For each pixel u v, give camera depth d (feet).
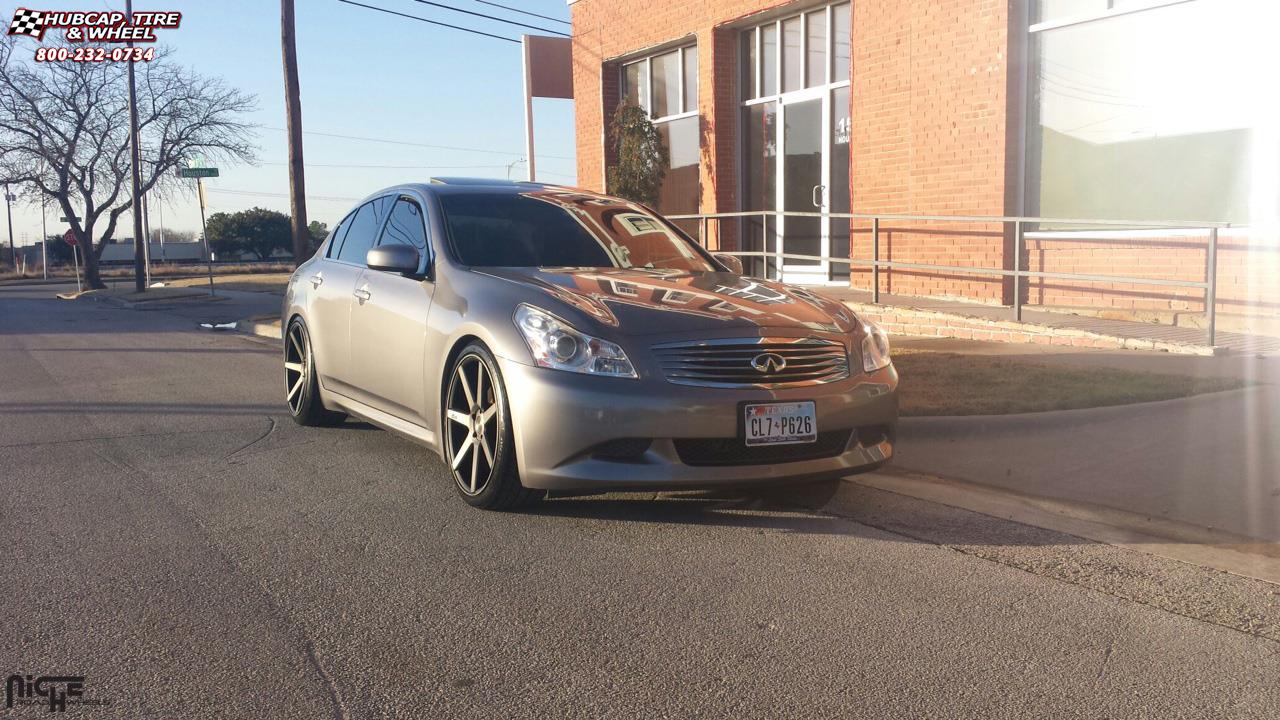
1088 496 14.87
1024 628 10.44
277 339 43.45
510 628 10.47
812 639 10.18
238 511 14.90
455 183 19.13
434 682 9.23
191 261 291.58
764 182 42.63
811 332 14.07
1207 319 26.16
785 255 34.19
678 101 46.44
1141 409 19.13
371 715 8.60
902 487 15.87
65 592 11.53
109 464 18.12
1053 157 30.71
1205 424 18.11
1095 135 29.66
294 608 11.04
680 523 14.14
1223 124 27.02
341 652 9.88
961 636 10.24
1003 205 31.09
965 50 31.73
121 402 25.36
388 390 17.12
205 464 18.06
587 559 12.62
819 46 39.17
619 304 14.07
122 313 66.03
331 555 12.82
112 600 11.27
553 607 11.05
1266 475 15.34
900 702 8.80
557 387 13.12
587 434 12.99
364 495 15.74
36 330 50.83
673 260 17.97
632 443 13.17
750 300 15.05
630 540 13.38
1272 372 21.67
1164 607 11.00
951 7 32.04
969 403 19.66
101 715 8.59
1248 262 26.40
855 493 15.64
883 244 35.45
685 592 11.50
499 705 8.77
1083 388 20.39
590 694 8.98
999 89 30.83
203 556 12.82
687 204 46.29
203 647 10.02
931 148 33.14
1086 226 29.99
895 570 12.21
